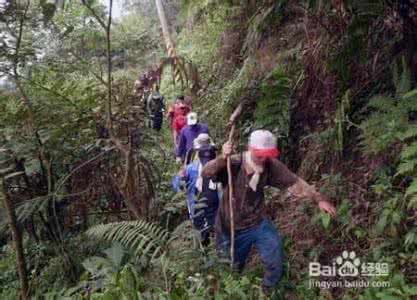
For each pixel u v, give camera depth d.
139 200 5.34
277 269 3.85
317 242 4.50
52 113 5.09
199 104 9.07
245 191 3.85
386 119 4.26
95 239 5.25
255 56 6.91
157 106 9.05
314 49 5.84
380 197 4.24
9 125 5.03
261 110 6.00
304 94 6.04
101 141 5.36
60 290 4.78
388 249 3.92
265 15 5.66
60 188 5.32
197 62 10.20
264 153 3.68
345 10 4.90
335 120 5.02
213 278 3.87
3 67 4.71
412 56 4.64
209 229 4.87
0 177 4.63
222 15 8.48
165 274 3.88
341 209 4.35
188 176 5.18
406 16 4.60
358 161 4.87
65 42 5.14
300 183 3.84
